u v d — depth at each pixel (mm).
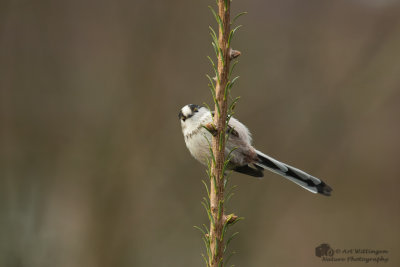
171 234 10555
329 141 11172
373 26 12172
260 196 10633
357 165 11266
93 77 11977
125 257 10383
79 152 11273
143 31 11922
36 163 11320
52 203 10859
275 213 10547
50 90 11984
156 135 11227
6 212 10453
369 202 11039
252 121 11359
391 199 11062
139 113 11328
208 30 12008
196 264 10227
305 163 11109
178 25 12008
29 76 12000
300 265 10039
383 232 10711
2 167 11219
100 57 12164
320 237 10406
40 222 10453
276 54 12148
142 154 11078
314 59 11961
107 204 10672
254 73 11883
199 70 11812
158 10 12016
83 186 10867
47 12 12297
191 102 11438
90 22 12359
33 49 12172
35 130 11680
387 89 11031
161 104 11453
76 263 10164
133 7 12070
